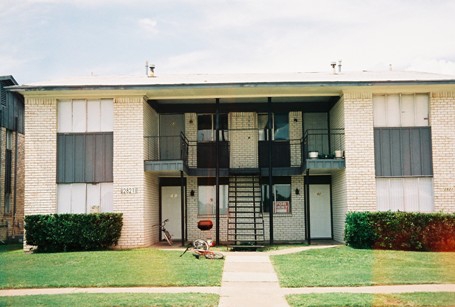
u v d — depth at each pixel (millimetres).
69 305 8664
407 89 18141
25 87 17812
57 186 18297
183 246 18328
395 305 8555
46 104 18453
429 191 18000
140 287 10547
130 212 17953
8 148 24984
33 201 18203
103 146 18359
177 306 8625
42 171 18281
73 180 18281
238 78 20547
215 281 11000
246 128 21781
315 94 18891
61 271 12398
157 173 20125
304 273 11891
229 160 21516
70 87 17844
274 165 21516
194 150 21656
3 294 9891
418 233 15984
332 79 19047
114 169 18141
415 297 9117
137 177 18078
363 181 17922
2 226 24047
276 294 9797
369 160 17984
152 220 19781
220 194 21703
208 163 21547
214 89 18219
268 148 20641
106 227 16891
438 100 18172
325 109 21312
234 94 18969
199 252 14688
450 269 12336
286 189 21812
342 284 10586
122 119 18312
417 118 18281
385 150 18125
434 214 16141
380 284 10602
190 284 10734
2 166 24219
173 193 21828
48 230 16734
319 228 21406
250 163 21578
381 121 18266
